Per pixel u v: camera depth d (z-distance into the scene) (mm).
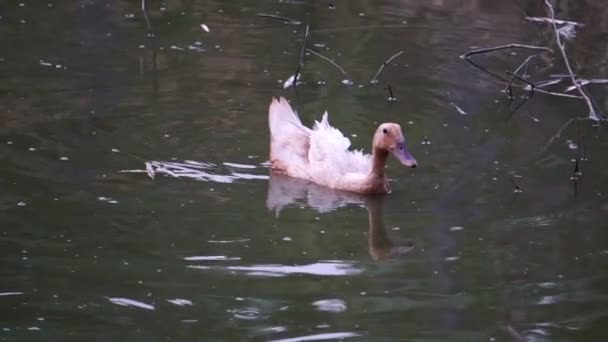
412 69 17219
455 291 10078
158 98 15258
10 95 15008
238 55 17453
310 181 13219
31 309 9422
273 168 13336
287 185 12891
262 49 17828
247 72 16656
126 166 12875
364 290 10031
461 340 9094
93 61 16688
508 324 9398
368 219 11875
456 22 19953
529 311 9688
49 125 14000
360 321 9422
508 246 11070
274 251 10820
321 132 13703
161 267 10328
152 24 18844
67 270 10172
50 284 9883
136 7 19812
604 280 10305
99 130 13969
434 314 9578
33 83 15562
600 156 13758
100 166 12805
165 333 9070
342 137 13656
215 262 10484
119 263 10359
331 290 10016
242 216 11703
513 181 12789
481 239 11242
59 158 12953
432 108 15562
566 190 12625
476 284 10203
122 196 12000
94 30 18328
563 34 19297
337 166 13070
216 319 9375
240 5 20422
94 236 10922
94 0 20031
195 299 9719
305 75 16672
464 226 11609
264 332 9148
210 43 17984
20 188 11977
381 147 12516
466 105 15734
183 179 12625
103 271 10188
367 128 14719
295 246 10977
